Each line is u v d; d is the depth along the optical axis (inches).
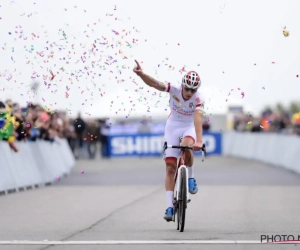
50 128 1290.6
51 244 502.3
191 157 590.9
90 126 2094.0
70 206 773.9
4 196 898.1
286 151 1521.9
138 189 1009.5
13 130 975.6
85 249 479.5
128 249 478.0
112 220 647.8
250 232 561.6
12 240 521.3
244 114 2250.2
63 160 1414.9
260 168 1521.9
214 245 492.7
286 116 2148.1
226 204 786.8
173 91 581.6
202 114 579.5
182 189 561.9
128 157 2161.7
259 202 807.1
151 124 2343.8
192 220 644.1
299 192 937.5
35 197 883.4
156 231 570.6
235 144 2226.9
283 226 598.5
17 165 1003.3
